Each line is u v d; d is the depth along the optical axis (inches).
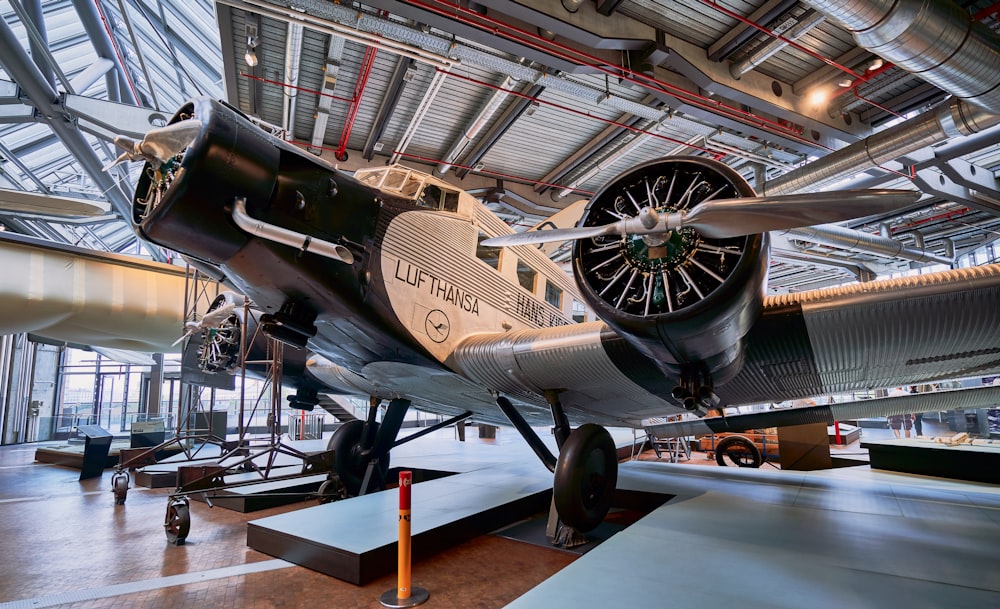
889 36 193.3
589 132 393.1
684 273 121.3
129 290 399.2
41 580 141.7
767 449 450.0
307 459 233.5
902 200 100.9
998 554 137.8
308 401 290.5
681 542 147.3
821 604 103.4
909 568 125.4
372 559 139.8
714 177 124.3
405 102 351.3
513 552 164.6
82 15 327.0
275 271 136.8
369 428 251.1
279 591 131.9
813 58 300.8
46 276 367.9
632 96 336.2
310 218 138.2
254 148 125.0
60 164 514.9
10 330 375.2
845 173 341.4
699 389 133.6
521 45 250.7
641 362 152.3
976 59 203.8
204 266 153.8
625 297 127.4
